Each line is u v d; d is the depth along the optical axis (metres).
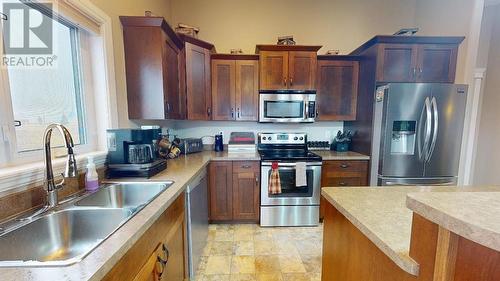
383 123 2.48
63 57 1.45
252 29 3.20
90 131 1.67
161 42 1.94
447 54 2.57
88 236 1.14
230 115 3.02
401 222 0.94
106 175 1.65
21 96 1.15
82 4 1.43
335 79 3.01
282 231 2.68
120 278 0.81
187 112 2.71
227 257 2.18
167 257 1.25
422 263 0.65
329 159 2.76
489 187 1.42
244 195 2.79
